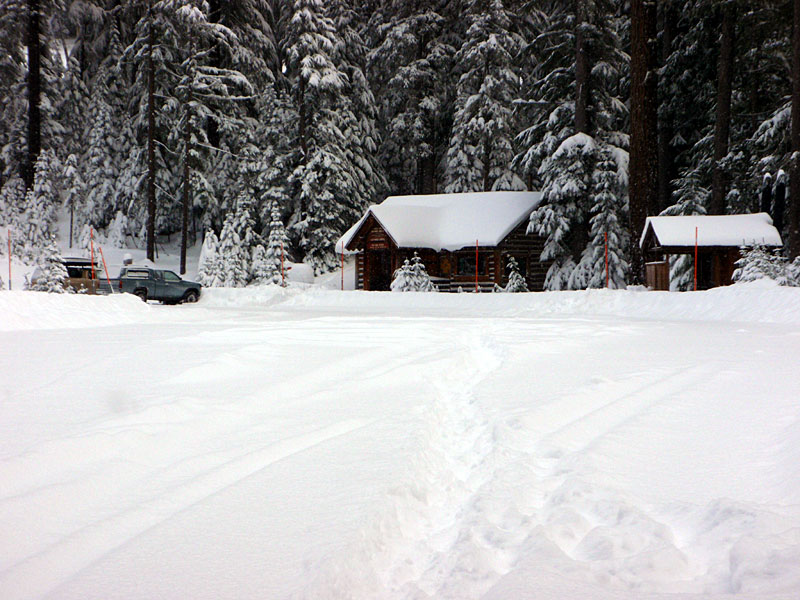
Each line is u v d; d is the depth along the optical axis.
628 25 34.59
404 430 5.01
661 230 22.59
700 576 2.49
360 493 3.59
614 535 2.86
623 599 2.25
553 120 31.05
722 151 27.97
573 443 4.57
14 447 4.49
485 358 9.51
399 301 24.66
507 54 39.00
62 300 15.77
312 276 37.97
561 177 29.59
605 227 28.78
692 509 3.22
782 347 9.56
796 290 15.06
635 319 16.31
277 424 5.36
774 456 4.07
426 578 2.69
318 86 39.25
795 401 5.62
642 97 23.64
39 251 36.41
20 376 7.31
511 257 30.06
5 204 39.91
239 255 35.09
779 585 2.24
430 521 3.47
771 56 28.17
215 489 3.85
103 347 9.81
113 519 3.37
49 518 3.40
